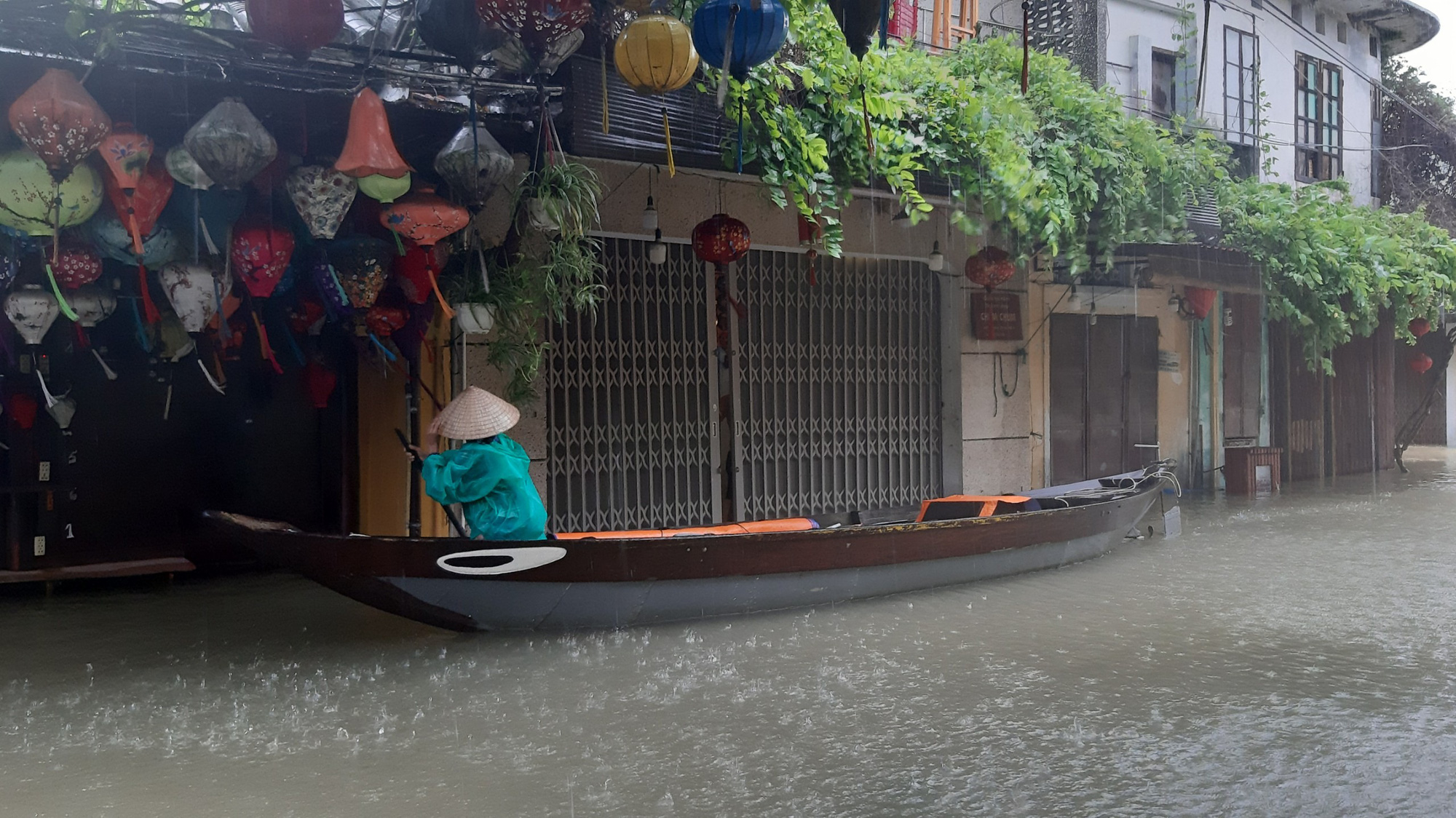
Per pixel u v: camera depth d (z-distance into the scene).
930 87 9.41
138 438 8.41
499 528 6.42
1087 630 6.82
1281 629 6.86
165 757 4.57
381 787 4.23
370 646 6.42
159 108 5.86
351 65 6.45
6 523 7.95
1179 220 11.73
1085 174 10.50
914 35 10.97
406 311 7.11
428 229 6.34
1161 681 5.70
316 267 6.62
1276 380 16.00
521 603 6.35
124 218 5.75
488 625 6.44
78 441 8.14
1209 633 6.73
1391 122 20.70
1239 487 14.41
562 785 4.24
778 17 6.32
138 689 5.55
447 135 6.70
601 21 7.13
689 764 4.47
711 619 6.95
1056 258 12.12
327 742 4.74
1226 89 15.59
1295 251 12.79
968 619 7.08
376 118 5.88
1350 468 17.52
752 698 5.38
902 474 11.05
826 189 8.51
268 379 8.91
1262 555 9.59
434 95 7.02
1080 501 9.54
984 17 13.44
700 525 9.49
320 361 8.24
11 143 5.41
